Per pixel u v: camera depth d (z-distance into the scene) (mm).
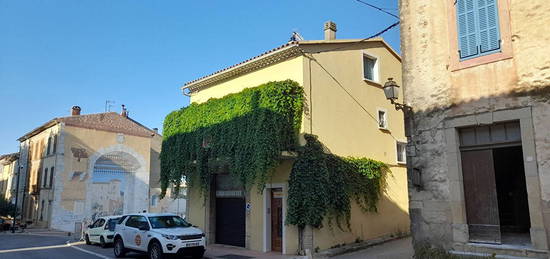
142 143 37969
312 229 13391
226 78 17625
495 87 8367
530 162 7750
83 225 23047
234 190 16688
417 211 9219
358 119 16359
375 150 16938
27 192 39344
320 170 13664
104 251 16953
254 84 16234
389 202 16953
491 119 8312
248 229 15445
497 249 7969
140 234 13750
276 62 15438
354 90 16406
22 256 15648
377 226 16094
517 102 8039
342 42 15945
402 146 18734
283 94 13781
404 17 10023
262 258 13320
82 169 33938
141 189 37219
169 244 12672
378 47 18062
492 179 8406
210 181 17328
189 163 16875
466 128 8875
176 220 14398
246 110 14281
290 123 13992
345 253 13680
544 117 7711
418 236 9133
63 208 32594
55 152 33531
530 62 7996
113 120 37844
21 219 39031
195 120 16828
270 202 15016
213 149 15344
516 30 8242
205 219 17266
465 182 8758
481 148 8625
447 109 8977
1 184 48938
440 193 8883
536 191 7629
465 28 8930
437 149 9047
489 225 8320
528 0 8164
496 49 8445
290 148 13820
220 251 15086
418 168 9266
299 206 13391
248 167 13656
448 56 9117
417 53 9664
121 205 36094
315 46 15141
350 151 15672
